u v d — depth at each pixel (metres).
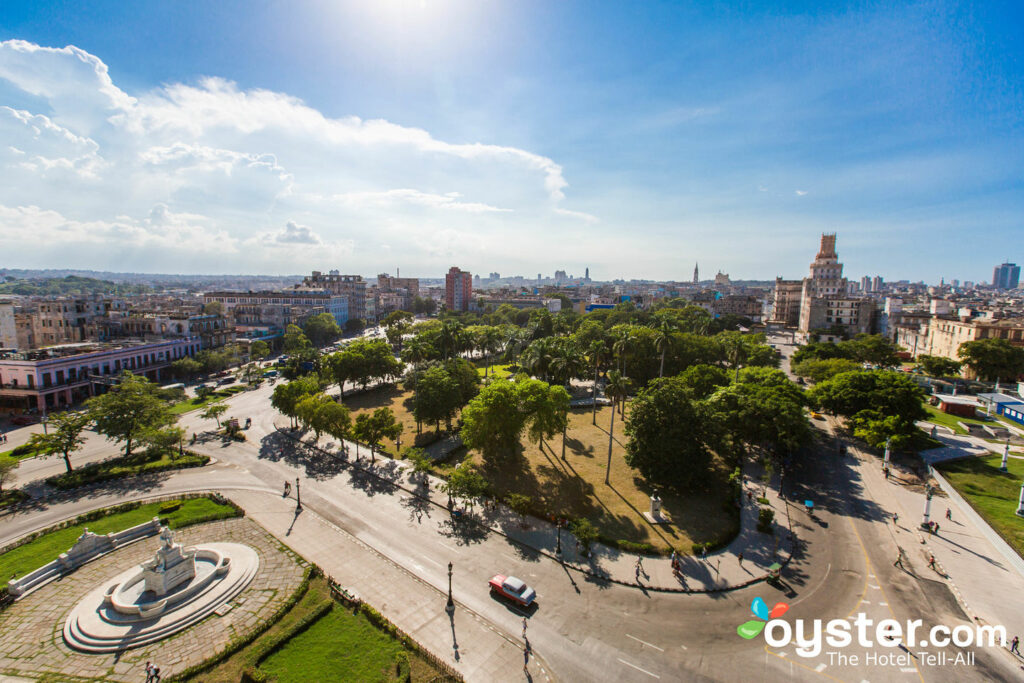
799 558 47.66
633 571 44.84
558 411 68.00
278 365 135.25
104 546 46.72
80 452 72.69
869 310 199.25
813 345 141.25
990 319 148.00
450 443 77.56
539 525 52.84
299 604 39.56
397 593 41.56
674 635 37.19
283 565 44.72
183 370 120.50
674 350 116.81
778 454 74.31
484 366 149.12
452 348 116.25
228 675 32.38
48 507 55.19
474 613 39.31
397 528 52.03
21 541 47.34
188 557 41.28
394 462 69.81
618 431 87.06
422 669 33.28
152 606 36.94
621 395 76.38
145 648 34.53
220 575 42.31
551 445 78.75
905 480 66.44
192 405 100.12
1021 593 42.91
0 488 56.88
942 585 43.75
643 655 35.19
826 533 52.31
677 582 43.34
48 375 94.62
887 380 78.94
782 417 66.06
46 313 127.75
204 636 35.88
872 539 51.22
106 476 62.69
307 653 34.28
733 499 57.66
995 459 73.25
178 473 65.31
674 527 52.56
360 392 113.62
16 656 33.75
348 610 39.09
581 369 98.06
